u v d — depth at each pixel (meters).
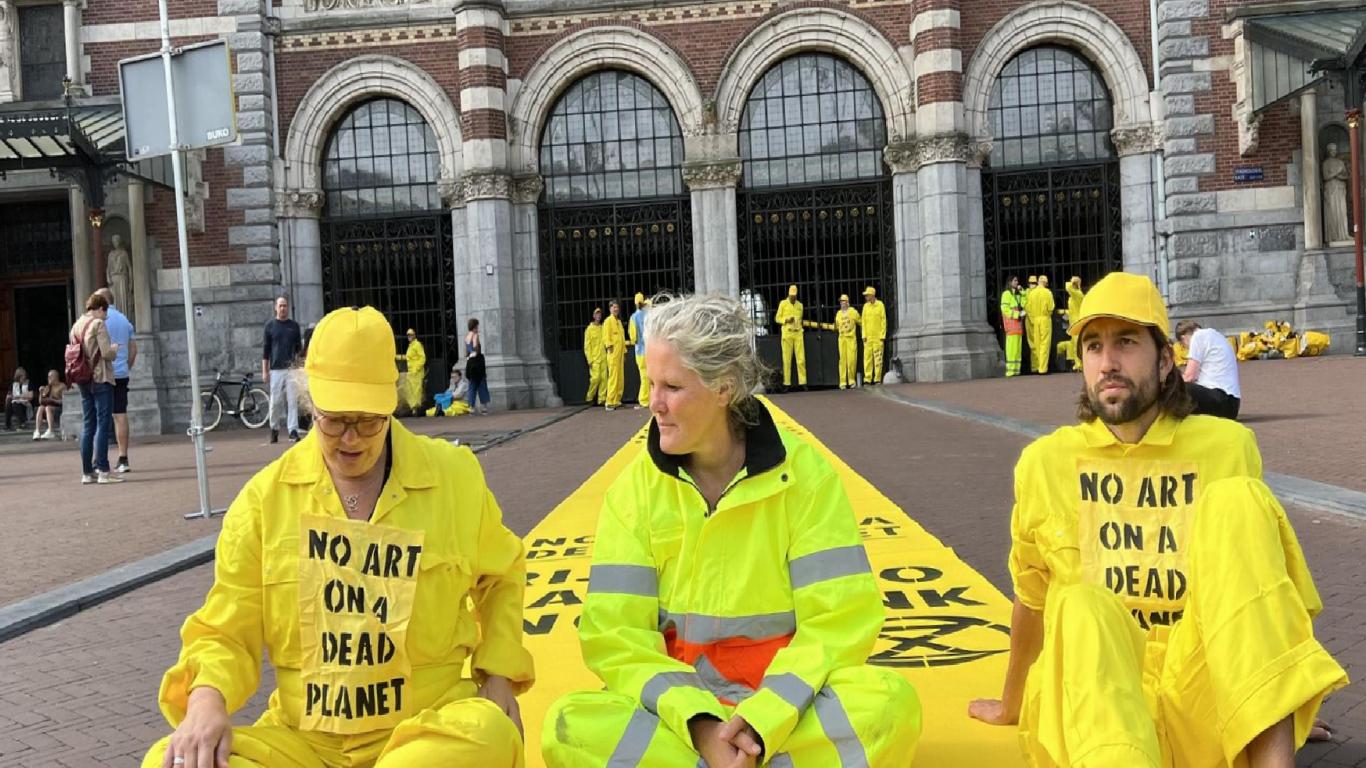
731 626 2.99
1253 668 2.47
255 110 24.20
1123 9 24.14
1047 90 24.66
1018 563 3.39
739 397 2.95
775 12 24.50
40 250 25.55
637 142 25.12
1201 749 2.68
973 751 3.46
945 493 8.90
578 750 2.77
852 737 2.72
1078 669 2.50
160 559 7.79
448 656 2.91
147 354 23.53
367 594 2.78
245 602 2.82
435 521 2.85
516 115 24.83
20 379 24.64
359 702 2.77
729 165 24.36
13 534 9.45
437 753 2.51
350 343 2.67
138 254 23.50
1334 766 3.33
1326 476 8.38
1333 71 21.59
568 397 25.25
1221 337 10.32
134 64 10.06
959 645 4.66
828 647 2.86
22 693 5.00
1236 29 23.47
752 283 24.95
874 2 24.30
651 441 3.07
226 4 24.17
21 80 24.20
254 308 24.02
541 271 25.14
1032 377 22.84
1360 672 4.23
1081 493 3.19
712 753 2.71
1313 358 22.34
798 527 2.99
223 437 20.67
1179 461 3.08
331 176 25.31
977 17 24.22
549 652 4.86
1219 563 2.60
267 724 2.91
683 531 3.04
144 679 5.16
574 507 8.99
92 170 21.02
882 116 24.72
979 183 24.17
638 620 3.02
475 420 20.98
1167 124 23.81
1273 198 23.64
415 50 24.86
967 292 23.77
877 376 24.00
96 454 13.12
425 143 25.22
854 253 24.86
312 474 2.83
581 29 24.70
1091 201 24.64
